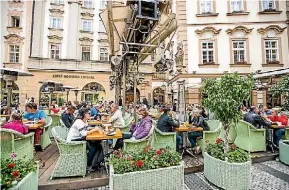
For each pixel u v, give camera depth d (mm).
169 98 18734
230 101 4191
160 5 4953
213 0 15062
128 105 14812
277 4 14945
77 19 25062
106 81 23750
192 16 15039
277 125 6840
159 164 3877
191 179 4840
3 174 2959
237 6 15102
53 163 5297
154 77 23672
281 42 14703
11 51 22656
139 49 7051
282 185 4438
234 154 4258
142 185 3648
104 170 4879
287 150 5750
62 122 6684
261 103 13711
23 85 21859
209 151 4812
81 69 23203
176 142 5957
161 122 5809
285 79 7105
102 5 25922
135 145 4543
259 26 14844
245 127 6562
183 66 14812
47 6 24375
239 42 14883
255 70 14586
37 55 23531
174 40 17109
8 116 9250
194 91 14117
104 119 8781
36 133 6285
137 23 5105
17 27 22969
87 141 4895
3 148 4117
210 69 14648
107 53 25703
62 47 24453
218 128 6074
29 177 3203
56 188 4121
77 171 4438
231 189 4051
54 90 20594
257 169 5473
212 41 14859
